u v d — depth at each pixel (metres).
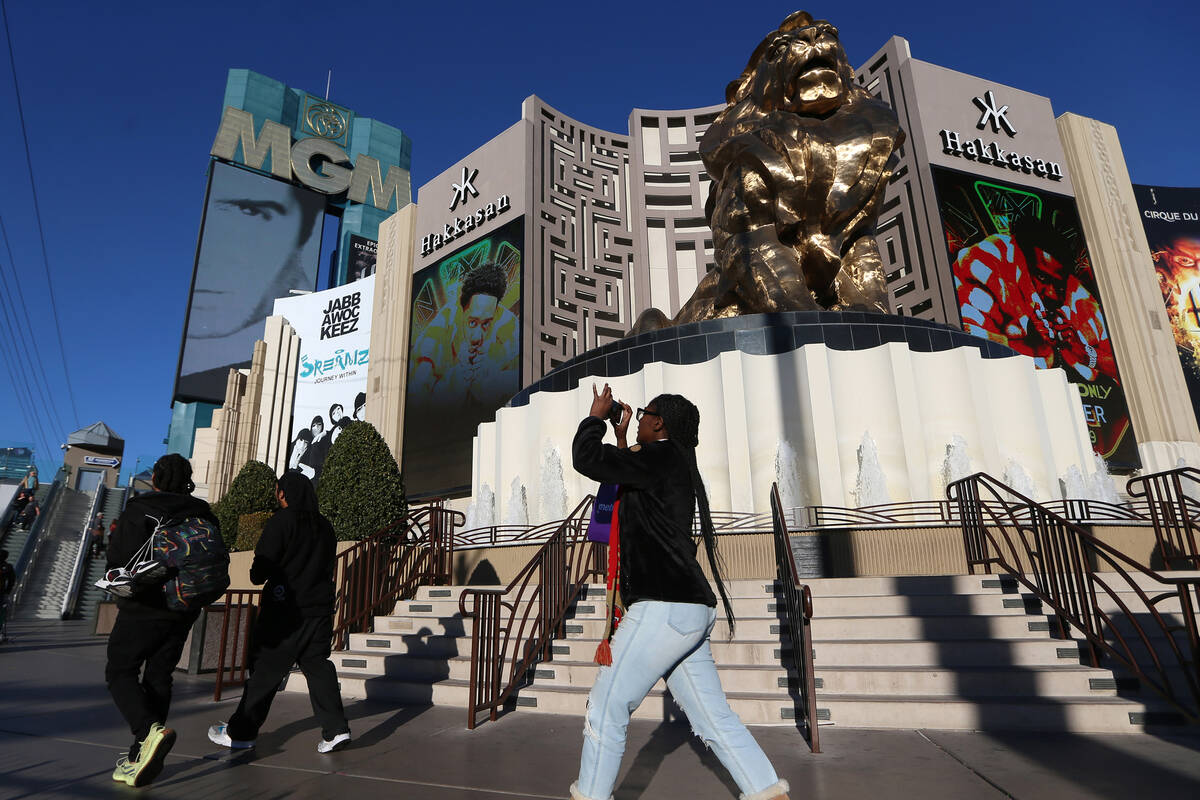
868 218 14.84
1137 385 29.83
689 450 2.80
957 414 10.84
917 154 31.44
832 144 14.55
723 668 5.05
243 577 10.20
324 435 40.28
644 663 2.38
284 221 72.56
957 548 8.30
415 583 8.61
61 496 28.45
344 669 6.56
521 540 10.83
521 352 31.19
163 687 3.54
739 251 14.36
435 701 5.54
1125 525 9.08
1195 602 5.95
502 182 35.72
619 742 2.39
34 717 4.89
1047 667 5.00
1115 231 32.56
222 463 40.28
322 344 42.50
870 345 11.72
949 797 2.94
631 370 12.41
